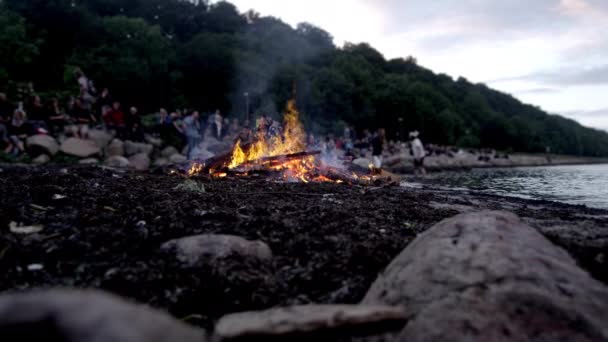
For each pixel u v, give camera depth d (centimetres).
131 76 4550
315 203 532
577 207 639
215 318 248
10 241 318
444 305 194
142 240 334
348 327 194
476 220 264
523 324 176
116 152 1534
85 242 329
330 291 276
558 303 184
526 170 2800
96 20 5253
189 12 8788
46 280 271
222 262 283
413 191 823
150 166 1509
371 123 7494
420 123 7988
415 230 396
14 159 1290
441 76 13125
